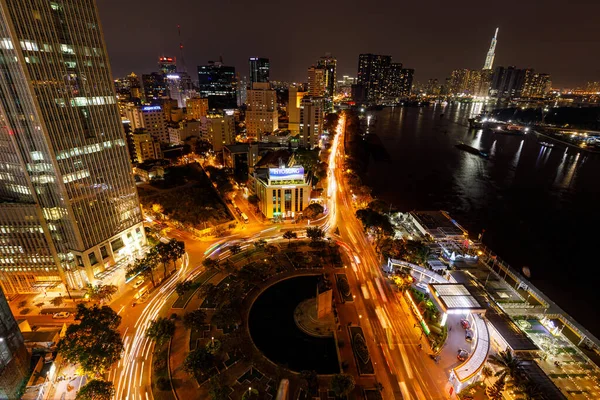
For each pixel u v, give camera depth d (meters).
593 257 163.50
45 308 110.25
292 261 137.00
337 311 110.31
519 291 125.88
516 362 79.44
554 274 149.38
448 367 89.94
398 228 166.50
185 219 165.00
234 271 128.62
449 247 149.25
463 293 105.69
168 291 118.75
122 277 125.56
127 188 132.50
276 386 82.94
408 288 117.00
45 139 100.50
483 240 176.25
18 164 105.06
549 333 104.62
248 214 183.25
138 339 98.00
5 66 93.88
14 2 89.69
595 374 90.12
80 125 111.12
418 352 94.62
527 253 165.25
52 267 116.12
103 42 116.00
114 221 127.88
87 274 118.38
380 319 106.94
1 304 76.94
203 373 82.38
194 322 95.88
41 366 86.88
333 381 77.69
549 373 89.94
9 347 77.44
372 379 85.94
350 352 93.88
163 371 86.81
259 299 114.56
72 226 111.81
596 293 137.75
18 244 112.00
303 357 92.00
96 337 85.94
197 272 129.38
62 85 104.00
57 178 105.56
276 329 101.56
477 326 95.44
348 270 132.38
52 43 99.88
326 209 193.50
